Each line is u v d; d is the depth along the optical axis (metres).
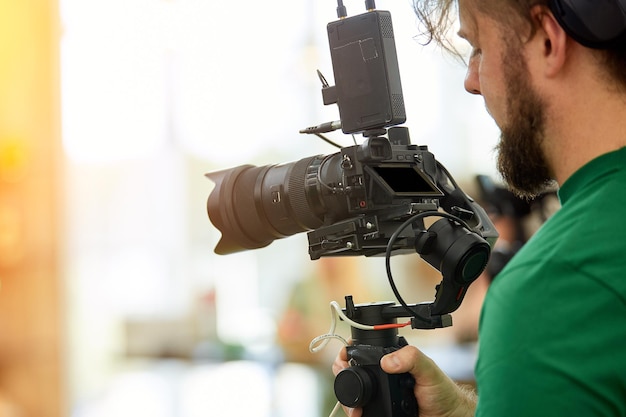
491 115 1.11
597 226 0.94
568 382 0.89
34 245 4.68
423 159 1.40
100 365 5.81
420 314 1.33
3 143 4.64
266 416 4.22
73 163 5.40
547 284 0.93
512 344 0.92
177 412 4.80
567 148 1.03
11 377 4.65
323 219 1.45
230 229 1.58
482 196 2.42
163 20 5.76
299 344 4.23
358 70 1.36
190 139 6.03
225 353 5.28
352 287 4.12
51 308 4.74
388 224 1.35
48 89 4.76
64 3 5.13
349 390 1.36
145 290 6.13
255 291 5.60
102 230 6.00
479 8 1.09
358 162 1.34
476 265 1.29
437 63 4.19
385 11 1.37
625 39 0.98
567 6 0.98
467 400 1.43
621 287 0.91
